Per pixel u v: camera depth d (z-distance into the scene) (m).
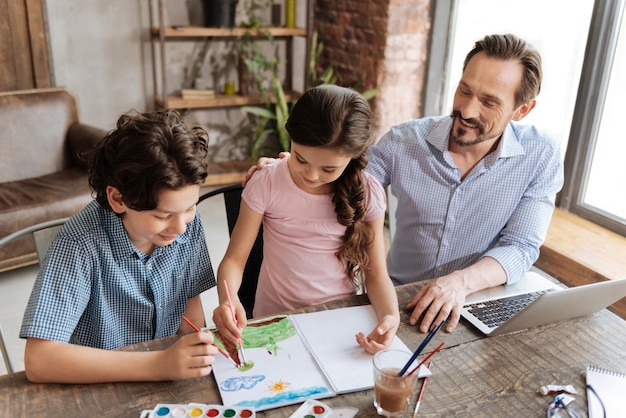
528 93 1.48
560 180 1.65
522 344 1.21
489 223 1.66
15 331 2.35
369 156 1.76
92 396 1.00
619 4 2.44
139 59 3.92
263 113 3.79
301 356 1.13
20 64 3.51
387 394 0.96
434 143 1.66
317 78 4.14
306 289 1.43
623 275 2.21
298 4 4.18
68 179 3.05
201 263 1.38
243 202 1.39
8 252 2.68
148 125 0.99
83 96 3.83
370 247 1.38
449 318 1.29
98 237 1.12
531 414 1.01
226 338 1.16
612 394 1.06
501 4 3.06
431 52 3.45
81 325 1.21
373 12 3.39
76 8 3.63
